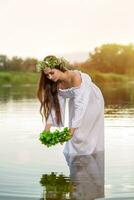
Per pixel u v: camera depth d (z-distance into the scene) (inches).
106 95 773.9
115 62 1592.0
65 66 298.4
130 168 260.5
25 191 221.9
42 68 294.2
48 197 213.3
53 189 223.8
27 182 235.9
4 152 304.5
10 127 407.5
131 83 1435.8
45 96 299.4
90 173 251.0
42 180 238.8
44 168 262.5
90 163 273.4
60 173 252.1
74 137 299.4
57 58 297.1
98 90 309.4
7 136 362.6
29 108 577.6
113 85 1250.6
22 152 304.5
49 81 297.9
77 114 293.9
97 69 1529.3
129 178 240.7
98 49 1566.2
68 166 267.1
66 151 305.6
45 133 281.4
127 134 366.0
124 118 459.5
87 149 301.4
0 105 626.2
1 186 229.0
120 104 611.8
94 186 227.8
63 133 280.5
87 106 301.3
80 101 295.4
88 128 301.4
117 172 252.8
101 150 308.2
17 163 274.1
